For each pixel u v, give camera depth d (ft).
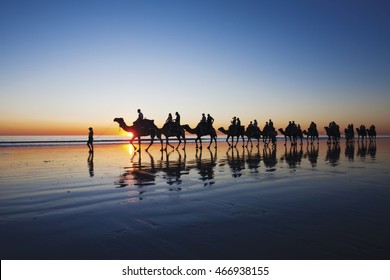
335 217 20.26
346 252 14.60
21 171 42.60
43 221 19.71
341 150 89.51
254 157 64.49
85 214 21.31
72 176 38.01
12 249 15.26
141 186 31.53
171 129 81.10
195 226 18.61
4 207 23.13
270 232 17.44
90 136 79.51
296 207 22.97
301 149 94.38
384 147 107.96
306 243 15.72
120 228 18.30
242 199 25.73
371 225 18.56
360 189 29.73
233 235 16.97
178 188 30.50
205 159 60.03
